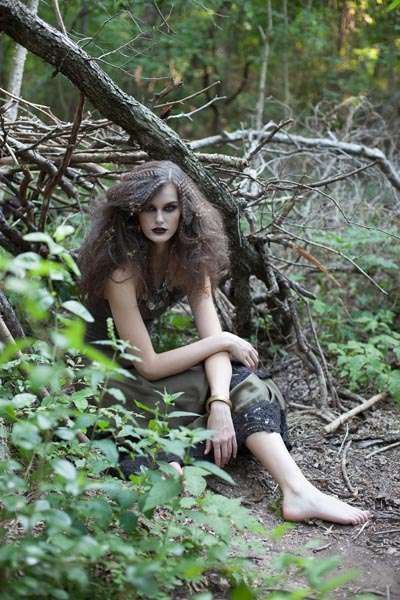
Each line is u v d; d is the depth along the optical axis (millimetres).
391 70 8492
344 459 3656
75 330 2086
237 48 8570
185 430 2549
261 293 4781
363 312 5004
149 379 3309
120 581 2301
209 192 3736
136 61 6824
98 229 3281
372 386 4395
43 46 3316
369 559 2855
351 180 5855
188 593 2492
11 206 4199
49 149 3947
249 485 3367
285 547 2896
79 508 2398
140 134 3570
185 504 2572
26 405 2787
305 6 8383
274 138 5285
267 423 3193
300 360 4668
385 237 5125
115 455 2475
